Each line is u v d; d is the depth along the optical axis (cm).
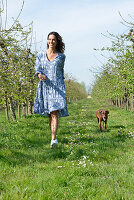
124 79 974
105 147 496
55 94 443
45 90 450
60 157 420
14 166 350
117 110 1731
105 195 238
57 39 450
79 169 323
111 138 620
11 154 425
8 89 786
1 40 659
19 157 407
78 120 1145
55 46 450
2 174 311
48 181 278
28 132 714
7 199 225
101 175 309
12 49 718
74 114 1515
